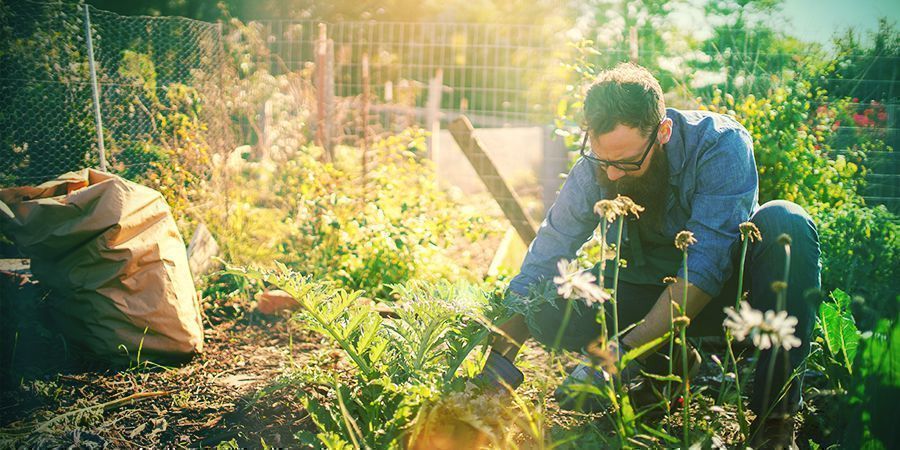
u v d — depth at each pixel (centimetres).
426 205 575
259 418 278
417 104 971
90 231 320
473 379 226
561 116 500
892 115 596
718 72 591
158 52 664
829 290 402
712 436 202
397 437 210
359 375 253
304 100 755
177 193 579
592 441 213
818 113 564
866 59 652
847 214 451
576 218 264
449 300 255
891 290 221
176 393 304
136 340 328
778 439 218
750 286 255
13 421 271
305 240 518
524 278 267
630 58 577
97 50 605
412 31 713
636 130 225
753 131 487
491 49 725
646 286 273
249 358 354
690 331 279
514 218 512
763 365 226
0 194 330
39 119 558
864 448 194
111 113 604
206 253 461
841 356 267
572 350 286
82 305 325
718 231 233
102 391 304
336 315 254
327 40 762
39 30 562
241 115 711
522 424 203
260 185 645
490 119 827
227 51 724
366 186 594
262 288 447
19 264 411
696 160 242
